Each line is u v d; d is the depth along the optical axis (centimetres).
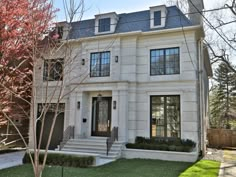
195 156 1094
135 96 1317
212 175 802
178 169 901
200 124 1289
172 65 1288
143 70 1338
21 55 491
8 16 455
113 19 1453
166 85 1279
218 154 1356
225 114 2878
